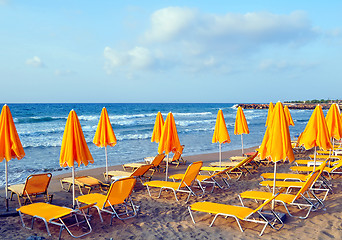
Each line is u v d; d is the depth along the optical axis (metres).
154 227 5.07
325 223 4.94
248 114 59.22
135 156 14.05
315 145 6.08
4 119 5.41
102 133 8.28
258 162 10.77
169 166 11.33
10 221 5.30
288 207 5.81
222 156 14.13
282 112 4.86
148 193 7.33
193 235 4.68
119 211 5.91
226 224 5.08
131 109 74.50
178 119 43.72
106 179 8.86
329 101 110.06
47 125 31.11
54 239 4.57
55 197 7.07
